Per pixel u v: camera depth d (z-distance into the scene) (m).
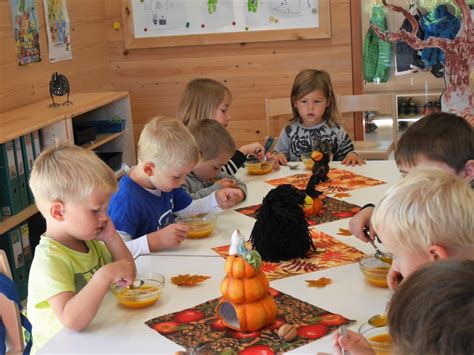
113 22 4.73
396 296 0.76
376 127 4.56
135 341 1.32
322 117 3.35
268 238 1.69
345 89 4.57
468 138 1.62
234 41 4.59
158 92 4.81
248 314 1.32
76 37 4.32
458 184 1.14
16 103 3.60
